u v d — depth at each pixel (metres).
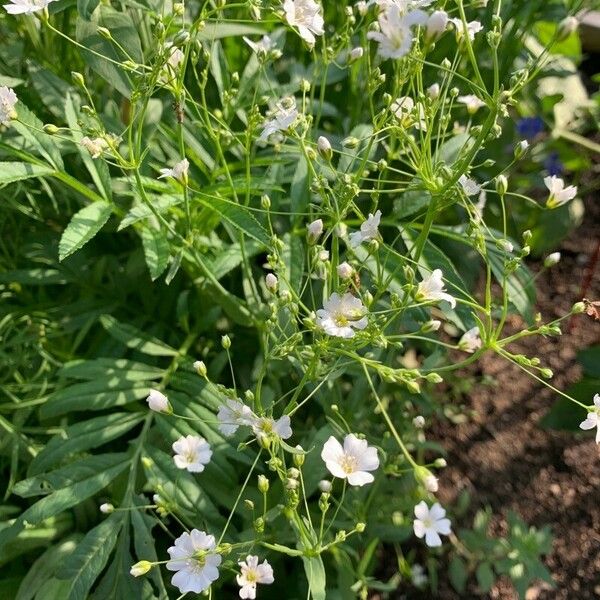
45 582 0.25
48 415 0.26
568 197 0.21
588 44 0.52
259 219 0.28
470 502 0.34
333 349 0.21
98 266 0.31
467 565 0.32
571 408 0.34
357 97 0.33
